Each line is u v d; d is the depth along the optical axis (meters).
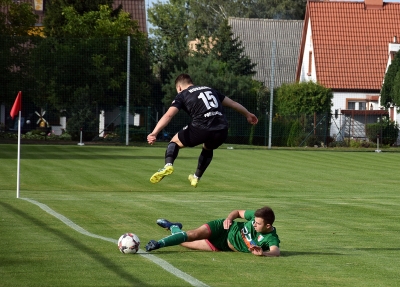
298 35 103.38
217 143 14.20
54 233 16.34
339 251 15.21
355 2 88.00
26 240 15.13
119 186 33.34
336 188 34.69
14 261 12.70
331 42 84.06
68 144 60.84
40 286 10.70
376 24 86.25
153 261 13.09
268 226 14.10
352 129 71.50
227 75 69.69
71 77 64.50
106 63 64.44
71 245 14.64
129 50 61.22
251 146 64.00
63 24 71.31
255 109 67.62
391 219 21.00
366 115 70.94
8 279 11.14
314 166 46.84
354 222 20.20
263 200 26.56
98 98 64.75
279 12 132.38
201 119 14.06
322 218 20.98
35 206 21.83
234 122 66.31
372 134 68.56
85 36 69.88
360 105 81.94
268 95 69.00
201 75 68.12
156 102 70.50
